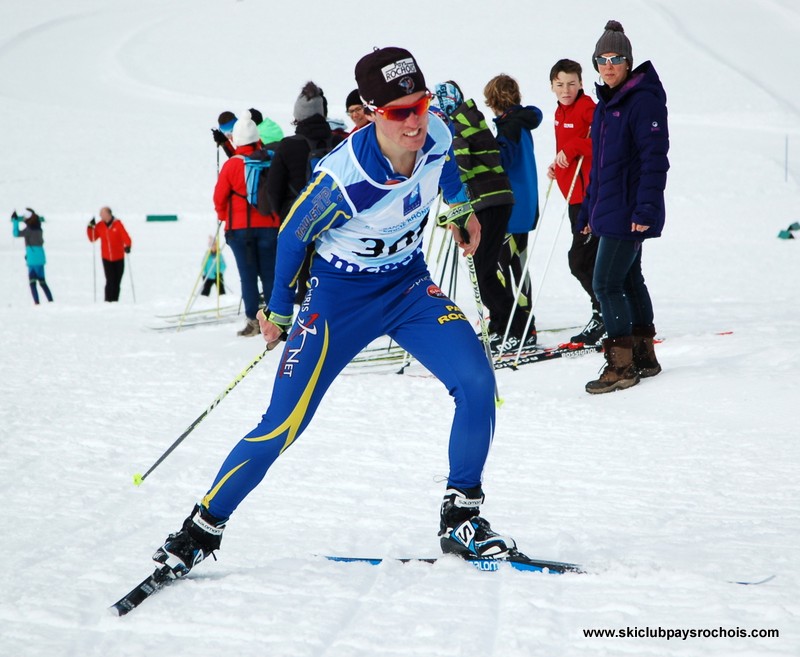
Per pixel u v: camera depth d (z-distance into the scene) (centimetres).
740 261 4081
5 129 9481
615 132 1494
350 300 787
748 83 10694
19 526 952
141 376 1864
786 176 6519
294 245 756
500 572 757
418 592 717
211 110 10844
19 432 1380
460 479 795
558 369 1809
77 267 4856
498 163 1833
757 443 1239
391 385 1734
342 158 727
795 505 959
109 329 2669
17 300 4072
